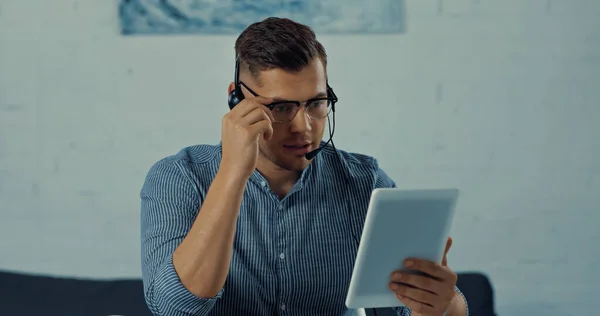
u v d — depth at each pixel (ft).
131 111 13.78
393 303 6.79
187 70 13.79
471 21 14.21
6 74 13.56
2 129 13.62
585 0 14.38
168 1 13.64
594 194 14.69
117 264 13.93
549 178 14.58
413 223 6.44
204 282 6.51
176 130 13.85
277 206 7.61
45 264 13.83
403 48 14.11
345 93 14.07
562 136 14.56
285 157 7.01
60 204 13.80
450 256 14.53
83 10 13.58
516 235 14.60
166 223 7.28
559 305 14.66
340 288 7.68
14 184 13.71
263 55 6.81
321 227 7.72
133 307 13.08
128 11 13.61
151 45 13.70
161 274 6.64
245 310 7.47
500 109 14.40
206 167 7.76
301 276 7.57
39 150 13.70
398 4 14.02
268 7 13.75
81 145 13.75
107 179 13.83
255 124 6.64
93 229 13.88
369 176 8.05
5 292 13.15
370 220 6.34
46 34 13.56
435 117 14.29
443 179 14.39
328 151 8.07
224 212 6.53
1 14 13.46
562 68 14.46
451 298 6.72
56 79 13.64
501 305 14.62
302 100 6.81
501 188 14.52
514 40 14.33
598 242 14.66
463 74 14.28
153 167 7.90
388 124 14.20
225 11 13.73
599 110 14.57
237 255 7.46
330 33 13.92
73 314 12.97
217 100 13.87
